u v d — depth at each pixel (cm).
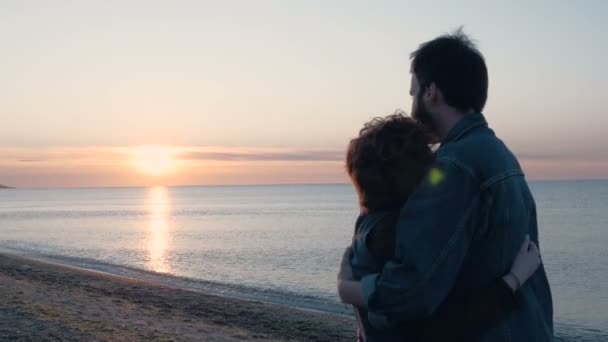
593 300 2328
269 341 1300
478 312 220
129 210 13988
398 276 219
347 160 245
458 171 222
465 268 227
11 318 1117
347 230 6425
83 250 4362
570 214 9438
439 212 218
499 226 223
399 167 229
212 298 1886
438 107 245
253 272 3055
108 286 2097
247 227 7144
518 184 229
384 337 237
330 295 2266
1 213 12350
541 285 241
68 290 1916
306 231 6331
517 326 224
